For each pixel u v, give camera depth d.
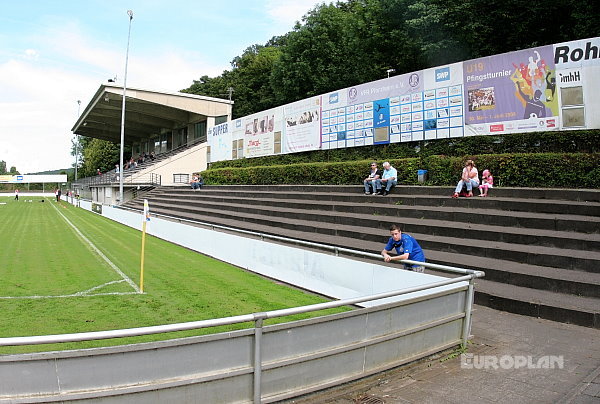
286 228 15.23
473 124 15.02
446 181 14.66
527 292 7.41
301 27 43.06
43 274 11.02
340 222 14.02
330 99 21.00
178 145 52.38
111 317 7.32
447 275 8.53
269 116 26.00
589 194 10.53
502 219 10.64
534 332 6.08
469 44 24.42
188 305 8.05
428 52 25.27
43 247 15.93
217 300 8.41
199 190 27.58
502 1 22.72
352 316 4.30
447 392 4.26
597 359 5.11
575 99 12.82
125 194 40.22
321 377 4.09
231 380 3.60
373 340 4.45
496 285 7.91
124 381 3.24
